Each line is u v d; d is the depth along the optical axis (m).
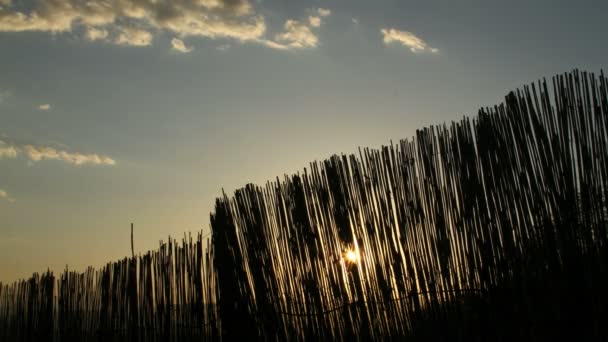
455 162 3.31
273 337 4.35
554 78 3.07
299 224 4.09
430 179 3.38
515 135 3.12
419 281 3.42
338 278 3.83
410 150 3.47
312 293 4.00
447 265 3.32
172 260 5.31
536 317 3.07
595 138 2.96
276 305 4.34
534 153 3.07
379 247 3.59
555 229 3.02
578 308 2.99
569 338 3.00
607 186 2.92
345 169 3.77
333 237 3.86
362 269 3.70
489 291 3.19
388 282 3.55
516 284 3.13
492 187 3.19
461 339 3.25
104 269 6.05
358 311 3.72
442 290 3.35
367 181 3.65
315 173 4.00
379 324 3.60
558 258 3.04
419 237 3.42
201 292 4.99
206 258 5.05
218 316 4.89
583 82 3.01
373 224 3.62
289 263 4.24
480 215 3.22
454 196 3.31
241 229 4.72
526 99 3.11
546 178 3.03
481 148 3.23
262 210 4.48
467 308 3.26
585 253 2.98
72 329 6.24
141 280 5.54
